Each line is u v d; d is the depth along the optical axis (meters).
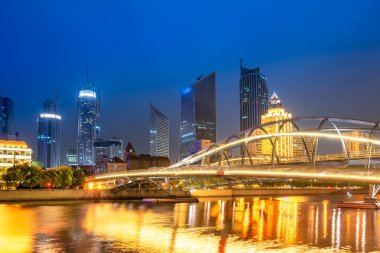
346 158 125.38
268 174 113.62
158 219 103.44
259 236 76.12
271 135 142.50
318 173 103.50
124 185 186.25
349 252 62.22
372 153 124.81
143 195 191.00
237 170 123.62
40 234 77.56
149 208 139.00
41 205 147.12
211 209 136.88
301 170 106.62
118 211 125.38
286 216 112.12
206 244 67.81
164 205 156.12
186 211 127.94
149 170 171.62
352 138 122.12
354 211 126.31
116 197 186.38
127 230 83.38
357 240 71.94
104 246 65.88
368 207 134.88
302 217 108.94
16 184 175.62
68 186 194.38
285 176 109.69
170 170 157.25
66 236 75.31
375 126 117.44
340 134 125.25
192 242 69.62
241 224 93.75
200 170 140.00
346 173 99.69
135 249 63.62
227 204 165.38
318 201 191.75
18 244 67.56
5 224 91.31
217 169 132.00
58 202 165.12
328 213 120.38
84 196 176.75
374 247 65.88
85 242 69.31
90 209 131.12
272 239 72.81
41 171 179.38
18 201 162.88
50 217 105.81
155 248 64.38
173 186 195.12
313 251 62.69
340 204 142.25
